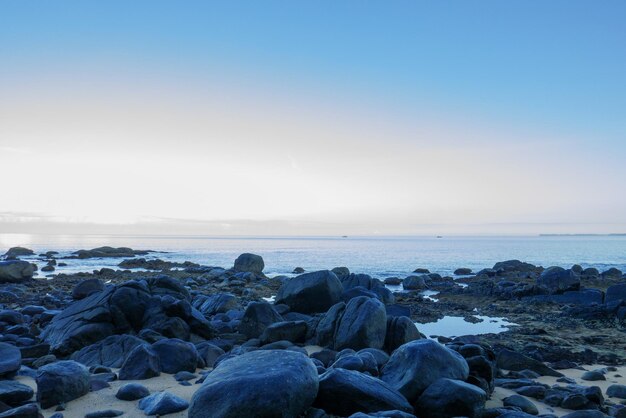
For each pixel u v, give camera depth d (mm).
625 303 21031
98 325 13422
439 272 50281
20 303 22375
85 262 62750
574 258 77562
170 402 7754
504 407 8461
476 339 15398
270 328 14242
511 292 28484
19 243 152500
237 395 6621
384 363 10125
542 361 13219
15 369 9516
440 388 7953
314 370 7637
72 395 8234
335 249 123875
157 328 13953
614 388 9938
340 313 14164
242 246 150125
